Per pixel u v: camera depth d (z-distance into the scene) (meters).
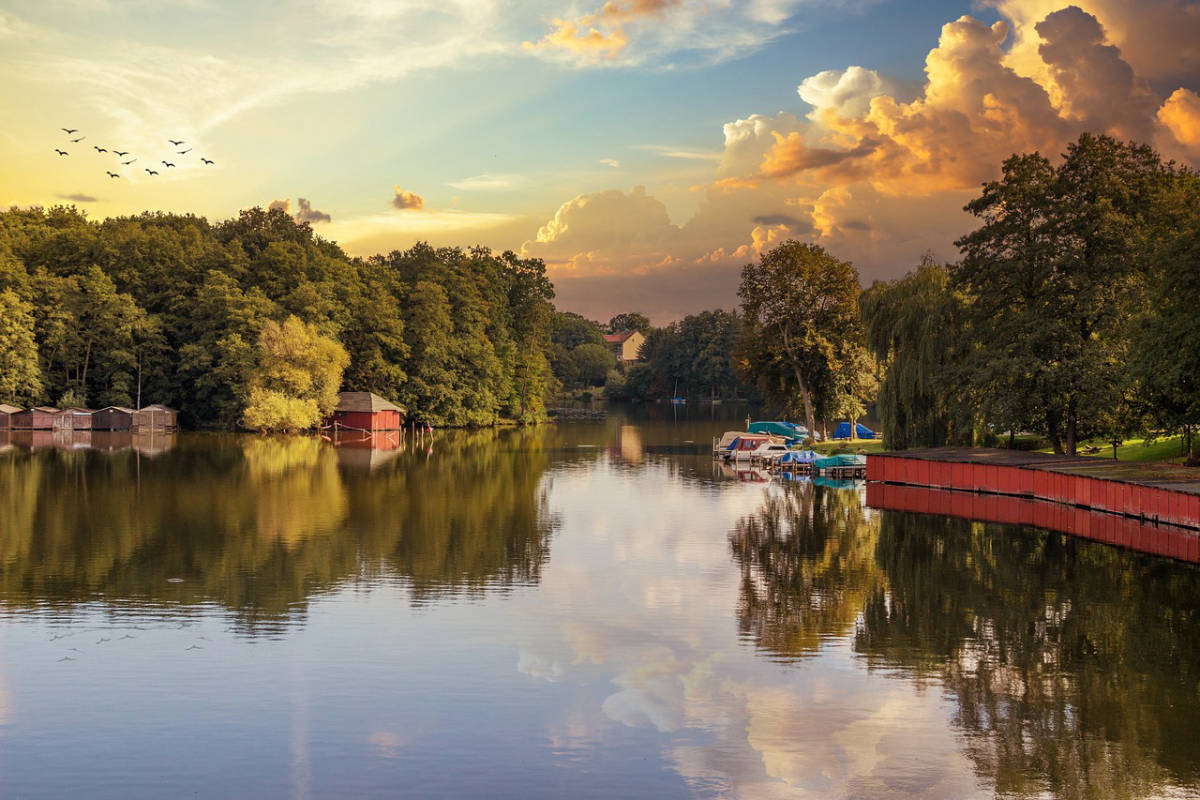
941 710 21.83
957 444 70.31
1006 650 26.27
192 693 22.31
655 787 17.89
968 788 17.97
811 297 90.12
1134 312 57.72
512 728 20.52
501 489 60.69
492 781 18.09
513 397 145.00
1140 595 32.50
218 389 115.62
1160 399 52.75
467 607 30.28
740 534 44.41
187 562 36.44
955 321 67.75
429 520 47.38
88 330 116.88
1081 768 18.80
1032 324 59.25
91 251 124.31
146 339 118.50
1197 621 29.25
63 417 110.19
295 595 31.52
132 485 59.19
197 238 132.50
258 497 54.62
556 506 53.22
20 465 70.81
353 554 38.41
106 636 26.66
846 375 90.38
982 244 64.88
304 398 110.94
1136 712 21.70
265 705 21.62
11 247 125.31
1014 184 63.47
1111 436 65.31
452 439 108.25
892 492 60.41
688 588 33.28
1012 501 55.66
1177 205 59.44
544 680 23.42
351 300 124.69
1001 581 34.59
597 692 22.69
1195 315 46.97
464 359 133.62
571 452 90.81
